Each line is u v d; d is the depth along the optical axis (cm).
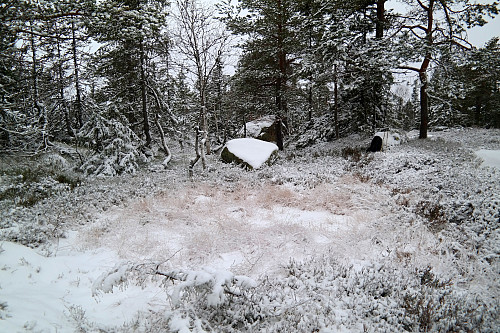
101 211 740
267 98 1991
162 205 767
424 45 1358
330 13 1639
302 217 708
